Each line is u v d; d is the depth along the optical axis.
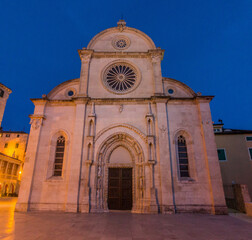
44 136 20.11
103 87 21.89
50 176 18.91
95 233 9.98
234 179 27.56
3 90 43.34
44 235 9.49
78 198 17.62
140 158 19.14
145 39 24.22
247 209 16.66
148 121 20.02
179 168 18.70
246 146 28.52
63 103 21.33
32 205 17.75
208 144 19.03
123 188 19.14
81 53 23.28
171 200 17.25
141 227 11.49
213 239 9.11
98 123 20.30
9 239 8.70
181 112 20.59
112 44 24.19
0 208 20.16
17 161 52.16
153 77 21.97
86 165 18.58
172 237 9.35
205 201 17.55
